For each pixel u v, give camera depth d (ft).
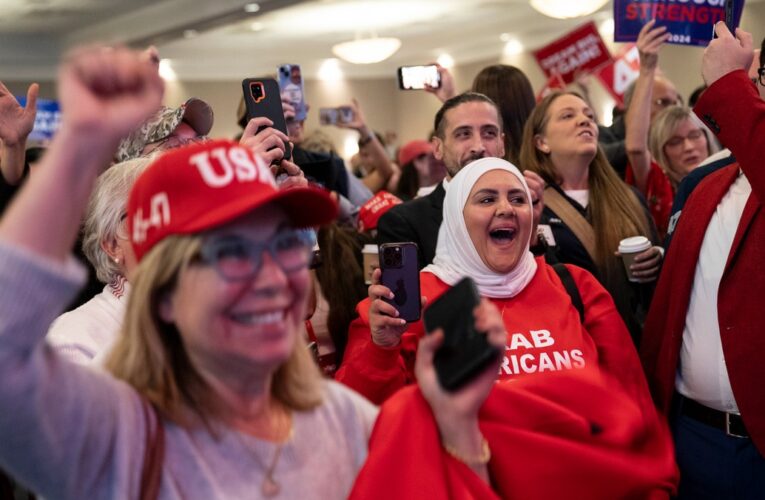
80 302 8.72
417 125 57.36
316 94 56.75
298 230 4.32
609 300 7.89
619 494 5.47
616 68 24.07
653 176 13.71
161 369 4.06
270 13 39.55
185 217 3.84
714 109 7.55
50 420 3.54
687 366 7.97
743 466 7.63
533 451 5.34
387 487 4.49
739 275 7.48
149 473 3.90
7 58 45.93
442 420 4.59
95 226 6.26
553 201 10.68
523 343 7.30
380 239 9.97
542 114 11.02
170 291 3.99
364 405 4.92
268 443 4.17
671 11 12.17
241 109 13.84
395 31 46.29
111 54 3.38
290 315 4.04
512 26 45.06
